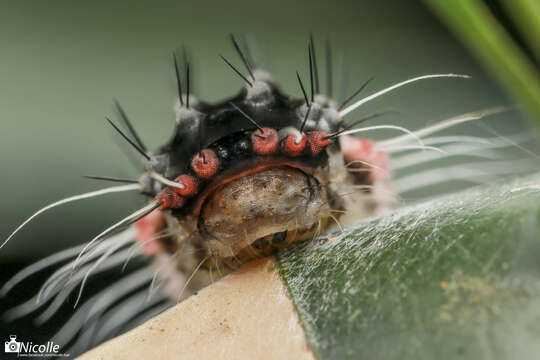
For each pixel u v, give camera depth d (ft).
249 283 0.15
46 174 0.20
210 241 0.16
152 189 0.16
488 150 0.20
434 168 0.20
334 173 0.16
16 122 0.20
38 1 0.20
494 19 0.18
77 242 0.19
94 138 0.20
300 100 0.16
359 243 0.15
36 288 0.19
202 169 0.15
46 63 0.20
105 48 0.20
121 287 0.18
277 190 0.16
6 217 0.19
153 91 0.20
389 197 0.18
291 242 0.16
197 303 0.15
